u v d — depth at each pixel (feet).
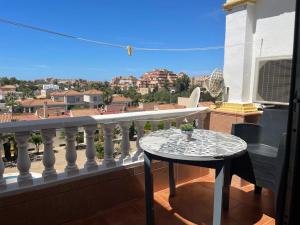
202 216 9.65
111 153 10.05
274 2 11.84
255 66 12.45
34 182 8.45
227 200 9.96
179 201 10.80
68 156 9.02
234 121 12.23
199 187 12.17
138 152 10.91
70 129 8.80
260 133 10.85
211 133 9.72
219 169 7.09
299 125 3.40
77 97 197.16
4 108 173.47
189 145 7.92
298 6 3.25
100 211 9.89
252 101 12.60
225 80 13.53
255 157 9.14
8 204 7.85
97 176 9.60
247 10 12.36
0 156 7.80
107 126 9.70
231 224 9.16
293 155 3.51
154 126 11.27
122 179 10.31
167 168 11.84
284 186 3.75
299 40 3.29
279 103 11.48
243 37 12.51
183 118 12.28
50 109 128.06
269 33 12.14
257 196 11.30
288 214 3.69
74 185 9.09
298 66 3.33
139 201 10.68
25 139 7.98
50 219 8.73
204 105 14.07
